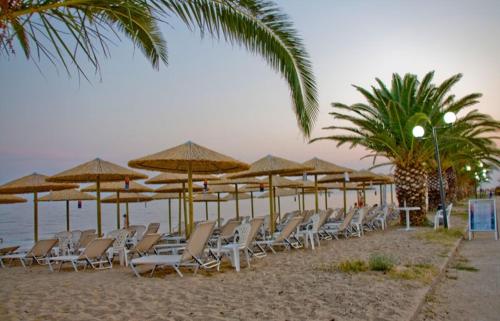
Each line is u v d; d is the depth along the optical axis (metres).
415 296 5.28
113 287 6.50
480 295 5.78
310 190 25.92
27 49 4.20
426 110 15.44
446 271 7.60
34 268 9.95
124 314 4.86
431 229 14.66
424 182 16.61
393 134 16.06
